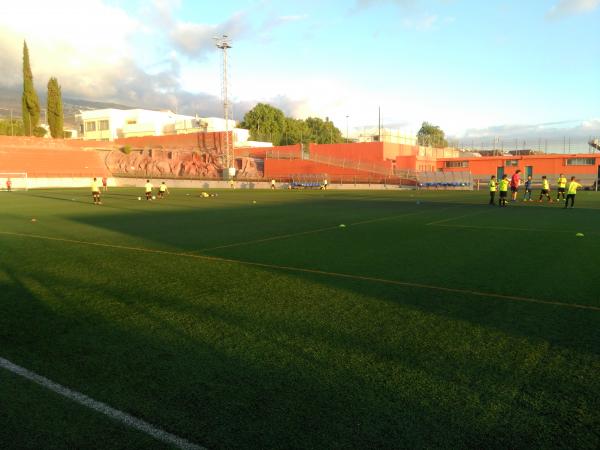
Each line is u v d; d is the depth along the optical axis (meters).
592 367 4.07
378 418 3.20
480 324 5.23
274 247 10.94
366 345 4.59
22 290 6.93
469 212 20.44
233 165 59.62
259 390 3.62
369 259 9.30
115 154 70.06
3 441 2.96
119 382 3.79
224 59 55.34
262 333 4.97
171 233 13.63
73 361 4.24
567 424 3.14
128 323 5.34
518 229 14.09
